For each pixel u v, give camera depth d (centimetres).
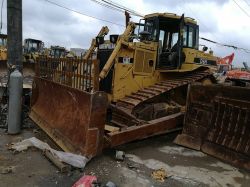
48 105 761
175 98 907
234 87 626
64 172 512
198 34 985
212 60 1052
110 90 821
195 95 701
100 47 888
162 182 505
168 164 586
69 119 627
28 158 565
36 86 867
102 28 942
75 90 613
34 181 477
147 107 800
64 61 698
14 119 700
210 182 517
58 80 732
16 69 725
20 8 787
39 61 864
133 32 874
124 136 618
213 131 655
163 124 702
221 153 625
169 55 918
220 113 650
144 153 641
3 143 642
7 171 504
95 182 470
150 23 934
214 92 662
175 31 946
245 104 602
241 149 596
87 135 548
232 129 623
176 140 716
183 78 933
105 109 567
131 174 525
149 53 889
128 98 820
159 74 918
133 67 852
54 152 566
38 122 768
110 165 557
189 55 939
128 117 715
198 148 671
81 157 537
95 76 559
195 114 698
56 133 656
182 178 526
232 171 568
